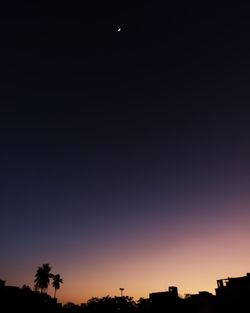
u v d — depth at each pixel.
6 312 51.19
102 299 60.78
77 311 60.41
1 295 53.59
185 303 47.94
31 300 57.56
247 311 39.72
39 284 82.94
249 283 41.59
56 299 66.81
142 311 53.44
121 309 57.19
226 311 41.62
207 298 46.31
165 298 49.88
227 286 43.31
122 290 60.47
